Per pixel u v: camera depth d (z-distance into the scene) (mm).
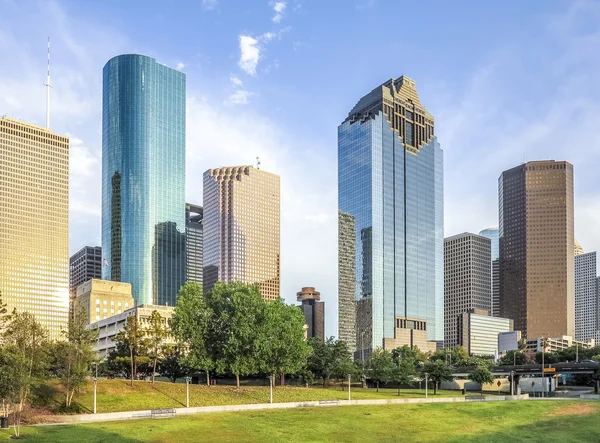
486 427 92688
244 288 140500
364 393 148125
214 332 130125
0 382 72938
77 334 100000
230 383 165625
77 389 100062
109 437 70688
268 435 78562
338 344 170000
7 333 96312
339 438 79562
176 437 73562
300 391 131750
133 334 130125
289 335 132000
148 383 116750
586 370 172125
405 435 84188
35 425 78125
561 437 85375
